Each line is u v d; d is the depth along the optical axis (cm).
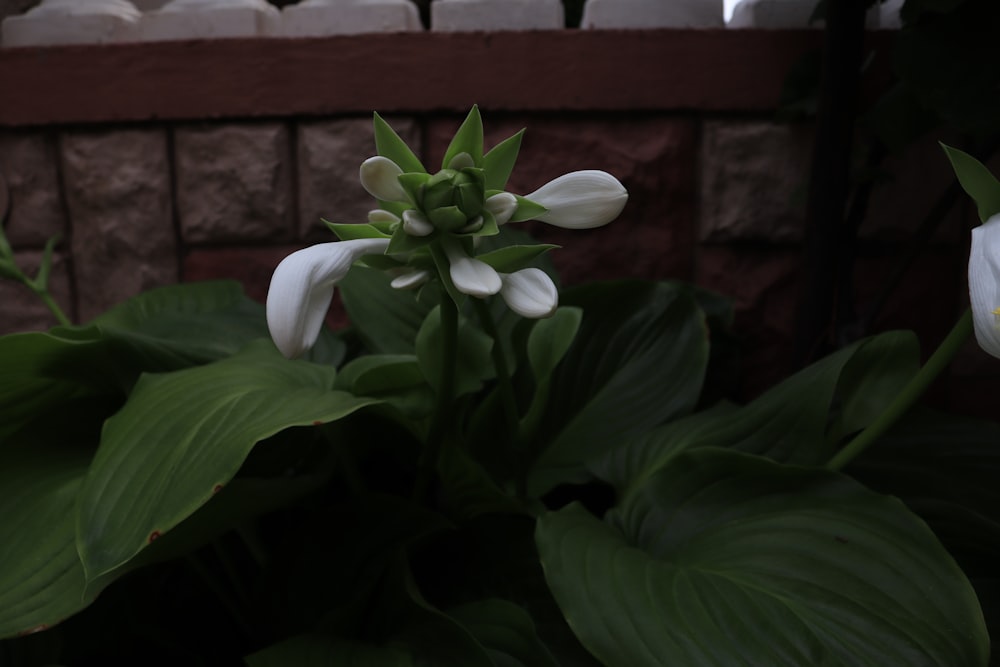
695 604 131
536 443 177
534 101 203
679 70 201
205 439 141
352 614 155
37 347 157
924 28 176
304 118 207
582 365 182
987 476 166
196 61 206
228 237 211
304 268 118
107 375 168
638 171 205
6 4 227
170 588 180
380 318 177
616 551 146
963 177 123
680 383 177
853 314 195
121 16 216
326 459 173
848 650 120
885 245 204
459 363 158
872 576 132
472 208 130
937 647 121
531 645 148
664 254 208
